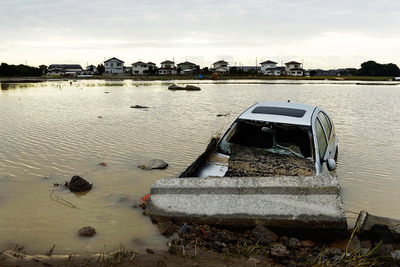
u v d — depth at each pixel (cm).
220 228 452
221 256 377
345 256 381
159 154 827
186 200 472
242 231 448
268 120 620
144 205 524
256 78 9206
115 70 12012
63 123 1252
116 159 778
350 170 732
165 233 430
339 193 446
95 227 450
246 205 453
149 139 994
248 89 3869
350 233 442
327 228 423
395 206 549
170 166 734
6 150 831
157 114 1548
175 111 1670
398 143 981
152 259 360
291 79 8875
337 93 3212
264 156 589
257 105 708
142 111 1659
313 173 529
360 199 576
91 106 1872
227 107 1869
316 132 600
